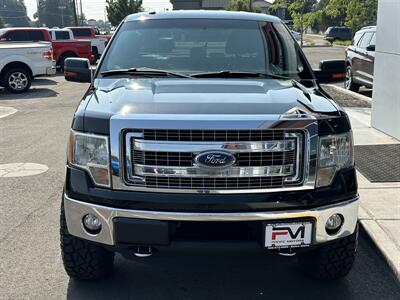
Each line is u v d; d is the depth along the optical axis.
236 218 2.92
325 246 3.43
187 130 2.86
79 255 3.45
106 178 3.01
